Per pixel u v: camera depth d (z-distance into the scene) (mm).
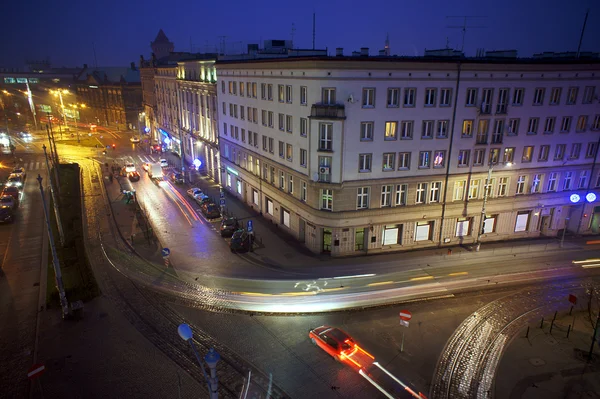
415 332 28109
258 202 54094
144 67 115562
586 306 31891
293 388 22609
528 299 32906
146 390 22375
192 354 25562
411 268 38406
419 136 39031
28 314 29625
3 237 45031
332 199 38750
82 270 36812
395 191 40094
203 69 70438
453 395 22203
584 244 45531
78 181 72312
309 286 34719
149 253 41438
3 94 179750
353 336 27547
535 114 42344
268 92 45781
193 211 55781
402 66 36281
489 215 44906
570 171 45906
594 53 45750
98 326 28344
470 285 35125
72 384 22750
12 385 22641
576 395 22188
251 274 37031
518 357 25500
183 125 87250
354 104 36156
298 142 40750
